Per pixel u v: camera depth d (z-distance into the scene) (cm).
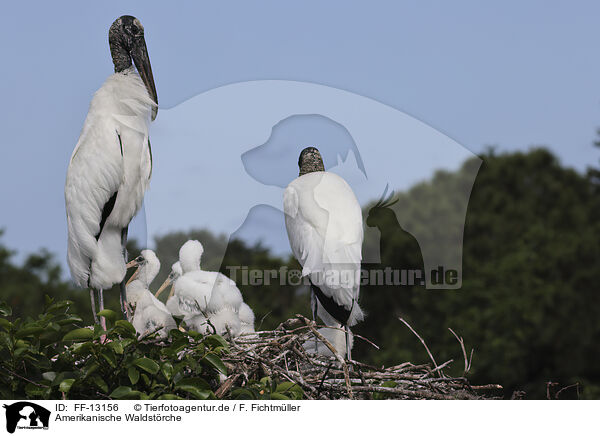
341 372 768
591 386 1714
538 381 2423
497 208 2678
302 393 699
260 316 1419
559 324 2422
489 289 2294
